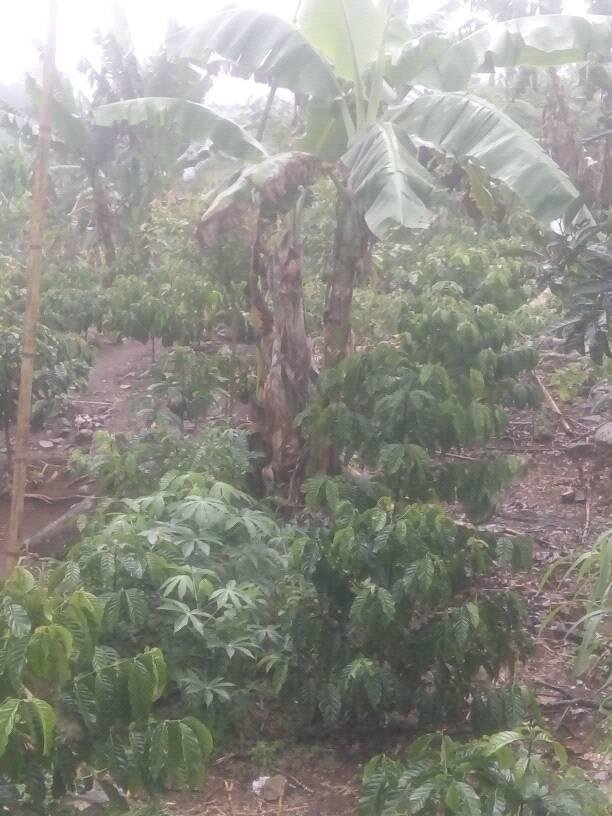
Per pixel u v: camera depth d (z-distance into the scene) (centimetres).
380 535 347
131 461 487
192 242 802
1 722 209
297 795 366
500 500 668
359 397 481
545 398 792
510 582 543
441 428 452
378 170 491
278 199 525
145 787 248
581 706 412
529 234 645
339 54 562
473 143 517
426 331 514
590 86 1083
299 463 576
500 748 248
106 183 1205
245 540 398
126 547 327
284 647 371
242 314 725
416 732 402
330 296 561
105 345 1139
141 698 235
